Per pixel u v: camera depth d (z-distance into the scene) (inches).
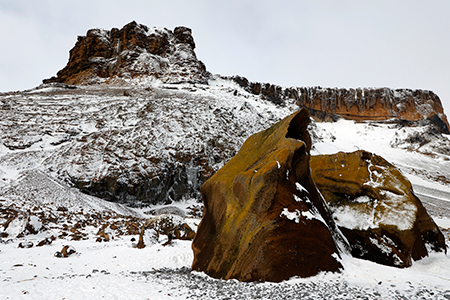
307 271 289.0
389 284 261.6
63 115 1898.4
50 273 366.6
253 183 338.0
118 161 1556.3
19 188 1148.5
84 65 3725.4
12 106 1897.1
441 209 1924.2
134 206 1477.6
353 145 3937.0
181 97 2726.4
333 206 499.8
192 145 1883.6
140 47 3870.6
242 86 4517.7
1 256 466.6
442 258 453.7
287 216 314.0
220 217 377.4
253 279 290.4
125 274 359.9
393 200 446.6
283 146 368.5
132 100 2288.4
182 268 400.5
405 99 5108.3
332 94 5132.9
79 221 928.9
